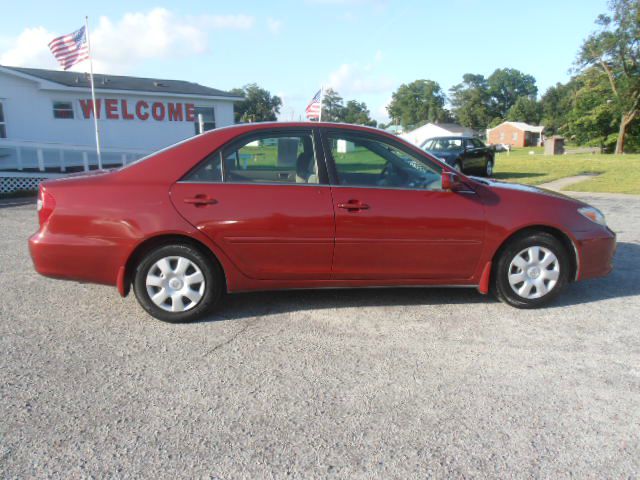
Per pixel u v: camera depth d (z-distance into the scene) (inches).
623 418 107.0
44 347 141.0
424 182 164.2
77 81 770.2
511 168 917.2
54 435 100.0
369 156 163.6
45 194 154.6
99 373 125.9
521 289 168.9
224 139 158.7
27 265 232.4
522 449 96.5
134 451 95.3
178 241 155.9
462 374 125.7
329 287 164.9
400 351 138.7
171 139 864.3
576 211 170.7
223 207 153.6
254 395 115.6
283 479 88.0
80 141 759.1
